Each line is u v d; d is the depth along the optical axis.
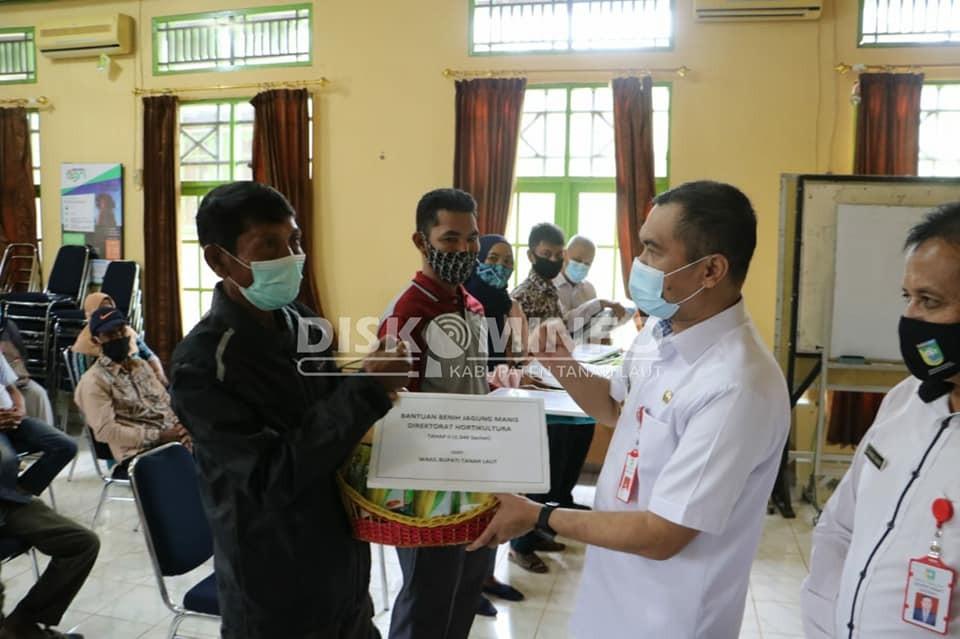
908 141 4.49
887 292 3.63
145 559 2.99
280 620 1.10
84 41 5.78
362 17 5.32
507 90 5.04
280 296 1.12
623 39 4.93
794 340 3.75
